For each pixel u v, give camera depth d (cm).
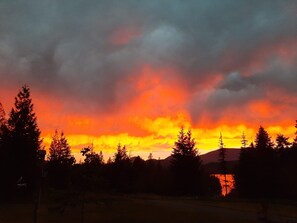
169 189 7119
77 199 2267
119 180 7725
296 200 4525
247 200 4644
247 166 5709
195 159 6681
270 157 5678
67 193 2241
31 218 3017
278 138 5934
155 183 7656
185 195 6475
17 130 5362
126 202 4156
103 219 2981
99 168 2311
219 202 4403
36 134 5497
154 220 2898
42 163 2273
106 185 2272
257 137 6016
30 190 5078
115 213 3306
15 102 5475
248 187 5609
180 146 6731
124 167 7988
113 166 7788
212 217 2989
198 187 6681
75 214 3281
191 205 4041
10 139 5309
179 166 6644
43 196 3556
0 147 5306
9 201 4788
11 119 5419
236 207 3766
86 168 2248
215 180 8238
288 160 5625
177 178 6625
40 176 2331
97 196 2489
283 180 5362
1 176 5122
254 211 3375
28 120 5456
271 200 4494
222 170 7731
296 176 5300
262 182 5462
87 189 2238
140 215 3181
